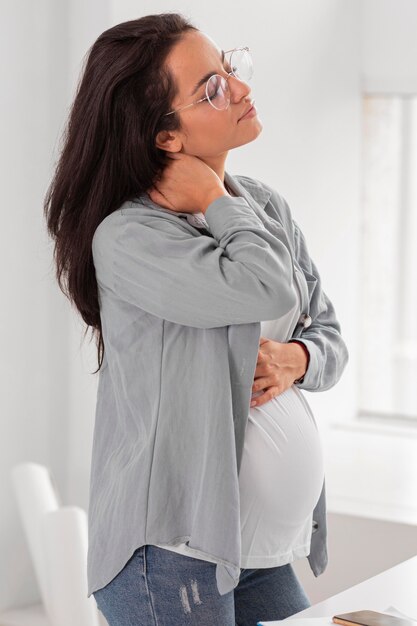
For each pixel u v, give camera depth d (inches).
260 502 67.7
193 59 65.8
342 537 128.5
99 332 72.7
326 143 171.3
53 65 137.4
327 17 169.9
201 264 63.1
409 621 61.2
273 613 73.4
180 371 65.0
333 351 76.3
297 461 69.2
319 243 169.5
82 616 119.0
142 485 64.2
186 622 64.3
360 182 184.1
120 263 65.3
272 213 75.9
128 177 66.9
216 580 64.3
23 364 137.5
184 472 64.7
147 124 66.0
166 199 67.9
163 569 64.4
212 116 66.2
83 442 141.0
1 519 135.9
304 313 76.7
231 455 63.3
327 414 173.3
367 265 184.7
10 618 134.2
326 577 129.4
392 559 125.5
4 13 130.3
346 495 136.9
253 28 150.9
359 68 181.3
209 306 63.0
